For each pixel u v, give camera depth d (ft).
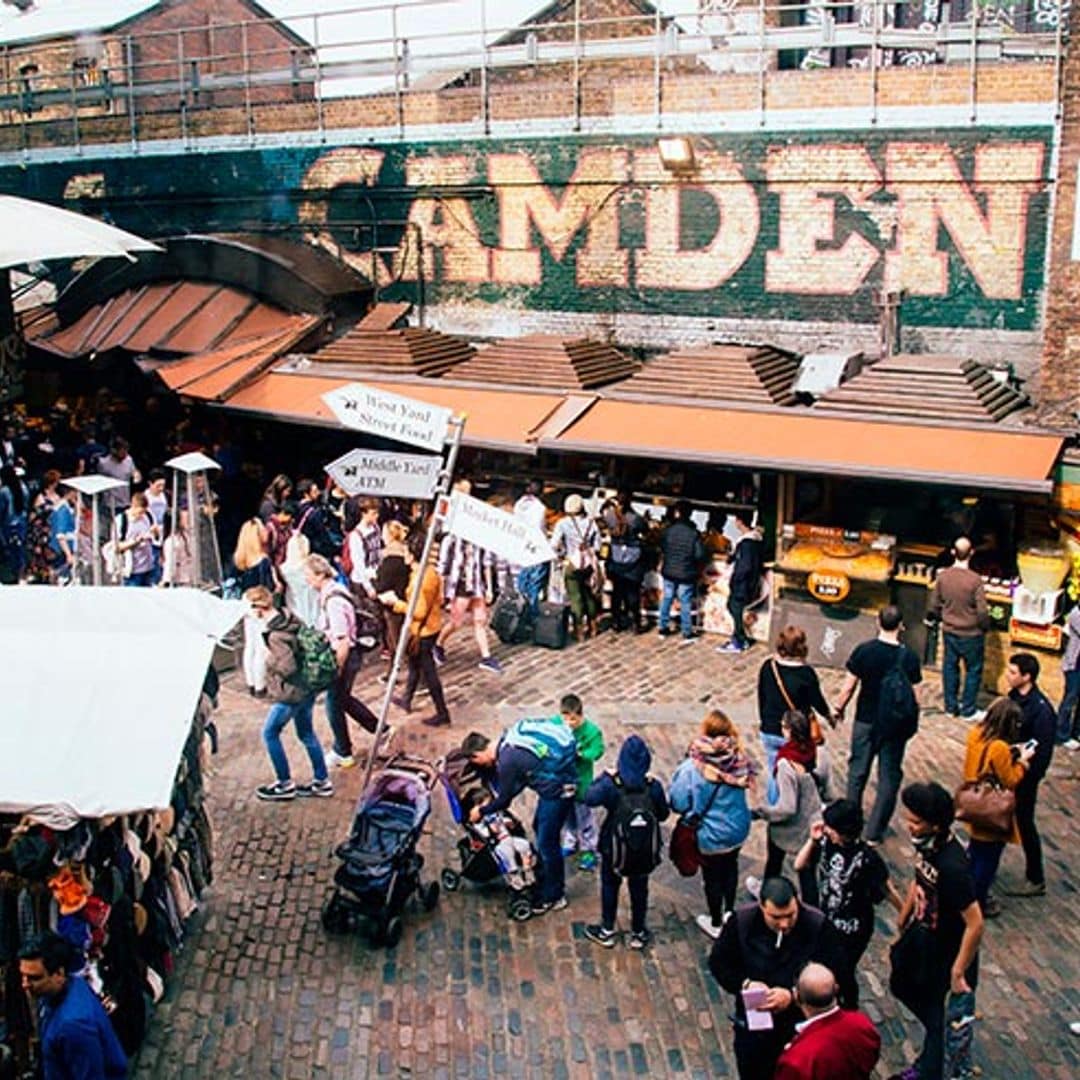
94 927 24.13
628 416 52.44
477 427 54.24
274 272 67.92
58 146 81.46
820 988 20.13
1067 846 35.14
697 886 32.89
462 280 68.28
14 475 58.80
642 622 52.31
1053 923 31.42
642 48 69.72
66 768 22.72
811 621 48.01
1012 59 60.54
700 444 49.19
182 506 51.88
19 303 85.25
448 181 67.72
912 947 24.12
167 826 27.94
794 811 28.84
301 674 35.81
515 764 30.63
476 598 47.67
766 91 59.41
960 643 42.65
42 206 61.93
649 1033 27.22
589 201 64.08
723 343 61.05
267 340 65.62
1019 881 33.06
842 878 24.66
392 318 68.08
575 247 64.90
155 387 68.54
